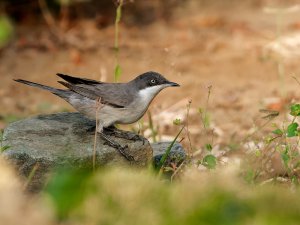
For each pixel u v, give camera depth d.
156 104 16.53
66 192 4.66
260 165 10.37
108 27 21.59
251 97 16.81
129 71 18.61
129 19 22.17
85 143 9.90
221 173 8.63
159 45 20.33
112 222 5.39
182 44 20.38
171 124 15.16
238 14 22.83
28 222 5.77
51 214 5.36
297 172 10.14
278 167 10.62
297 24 21.50
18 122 10.73
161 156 10.95
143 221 5.41
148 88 10.52
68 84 10.36
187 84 17.84
